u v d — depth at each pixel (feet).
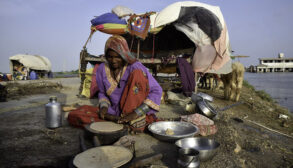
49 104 10.14
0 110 15.10
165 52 36.88
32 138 9.24
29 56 61.16
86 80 22.11
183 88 20.21
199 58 21.43
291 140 13.48
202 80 37.19
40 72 65.72
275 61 271.49
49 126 10.16
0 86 23.20
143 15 21.58
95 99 20.99
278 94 48.32
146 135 10.09
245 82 63.87
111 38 8.97
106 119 9.71
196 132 9.37
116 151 6.45
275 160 9.72
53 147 8.32
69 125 11.21
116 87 9.84
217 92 32.53
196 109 13.39
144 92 9.34
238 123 16.05
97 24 21.79
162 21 21.40
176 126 10.68
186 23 21.11
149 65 25.20
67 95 23.98
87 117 10.46
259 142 11.86
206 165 7.39
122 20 21.77
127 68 9.62
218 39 20.95
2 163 6.84
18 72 57.36
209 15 20.93
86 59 21.81
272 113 22.50
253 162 8.95
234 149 9.45
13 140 8.95
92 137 7.84
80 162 5.66
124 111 9.22
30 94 24.25
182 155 6.70
